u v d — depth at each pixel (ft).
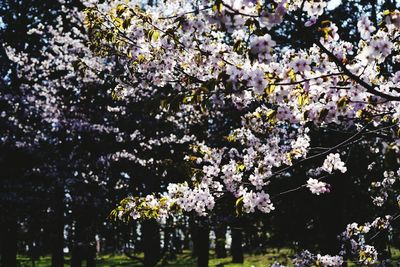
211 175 15.58
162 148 47.80
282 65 11.47
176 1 13.52
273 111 11.93
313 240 35.04
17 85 52.37
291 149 16.48
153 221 42.96
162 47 12.99
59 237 48.42
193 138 44.24
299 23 9.83
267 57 9.28
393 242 23.79
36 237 52.26
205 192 13.26
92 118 48.26
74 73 41.81
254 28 9.40
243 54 12.42
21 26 57.72
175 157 47.19
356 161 31.96
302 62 10.16
